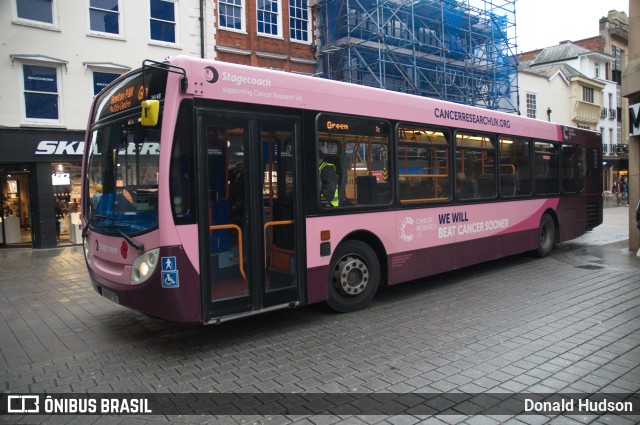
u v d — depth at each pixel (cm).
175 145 483
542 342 518
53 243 1488
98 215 570
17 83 1399
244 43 1894
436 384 417
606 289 758
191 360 493
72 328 623
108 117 581
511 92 2734
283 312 669
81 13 1489
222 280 513
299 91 587
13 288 889
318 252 603
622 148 3925
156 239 478
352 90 650
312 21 2117
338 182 631
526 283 819
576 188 1184
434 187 773
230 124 522
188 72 490
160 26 1656
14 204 1557
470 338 538
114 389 426
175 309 479
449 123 799
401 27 2225
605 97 4194
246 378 442
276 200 564
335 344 530
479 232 859
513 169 960
